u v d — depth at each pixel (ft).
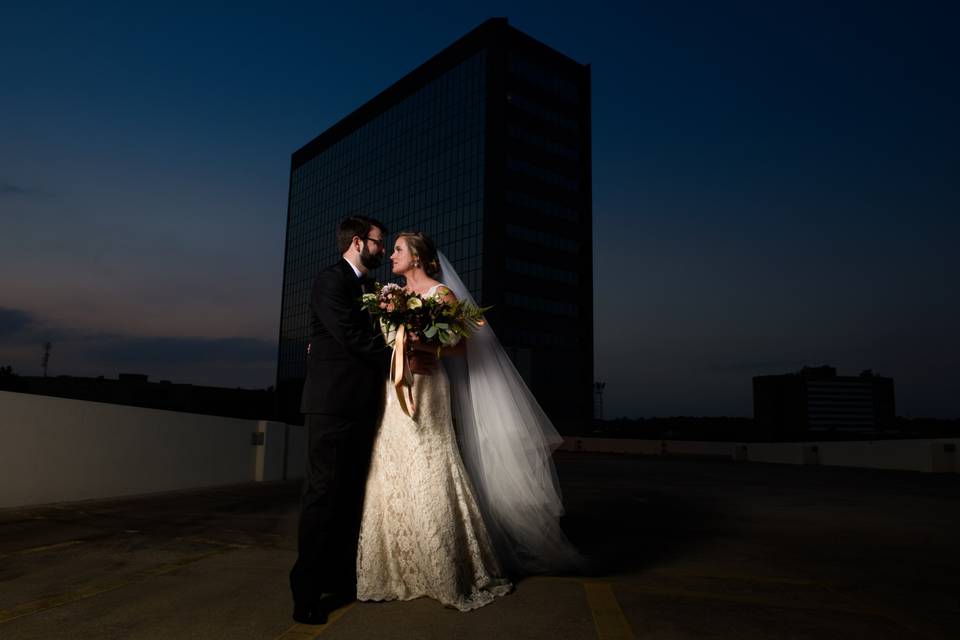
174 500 23.91
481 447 12.77
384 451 11.01
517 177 228.63
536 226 231.71
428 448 10.93
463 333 11.37
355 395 10.52
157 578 11.98
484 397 12.93
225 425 29.86
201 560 13.58
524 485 12.91
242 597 10.71
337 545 11.18
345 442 10.41
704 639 8.91
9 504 20.53
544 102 239.50
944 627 9.74
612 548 15.93
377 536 10.81
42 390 73.61
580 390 235.61
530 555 12.90
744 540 17.65
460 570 10.62
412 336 10.96
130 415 24.91
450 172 237.04
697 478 42.22
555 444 13.30
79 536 16.37
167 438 26.63
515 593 11.16
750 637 9.05
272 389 336.08
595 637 8.90
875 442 56.95
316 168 326.24
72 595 10.81
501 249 220.84
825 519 22.30
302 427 34.88
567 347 234.58
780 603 10.90
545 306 230.89
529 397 13.29
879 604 11.07
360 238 11.45
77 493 22.72
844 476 45.55
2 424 20.31
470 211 226.79
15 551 14.49
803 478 43.14
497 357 13.21
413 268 12.59
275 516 20.16
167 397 83.56
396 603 10.50
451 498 10.95
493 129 224.12
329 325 10.45
